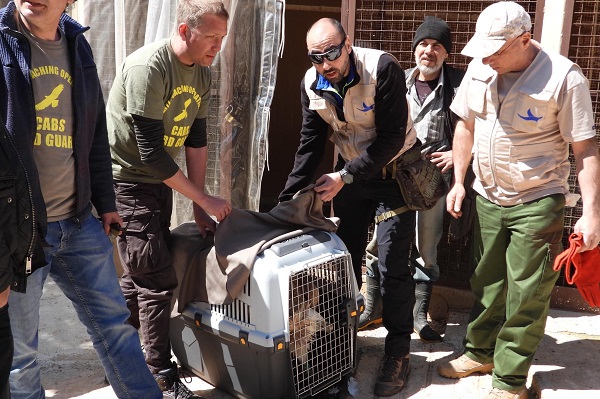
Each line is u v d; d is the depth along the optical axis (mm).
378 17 4184
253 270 2896
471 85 3135
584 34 3859
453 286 4285
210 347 3178
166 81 2934
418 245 3863
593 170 2881
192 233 3336
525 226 3047
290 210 3121
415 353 3717
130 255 3129
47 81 2527
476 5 3998
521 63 2949
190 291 3211
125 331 2834
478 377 3455
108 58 4223
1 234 2223
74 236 2729
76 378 3453
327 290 3080
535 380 3352
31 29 2494
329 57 2936
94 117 2754
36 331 2664
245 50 4098
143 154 2938
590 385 3297
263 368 2912
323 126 3465
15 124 2408
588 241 2820
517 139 3014
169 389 3203
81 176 2703
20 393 2664
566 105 2875
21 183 2287
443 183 3396
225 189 4250
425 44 3721
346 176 3160
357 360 3621
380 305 3975
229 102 4137
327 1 6781
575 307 4141
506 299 3281
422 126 3801
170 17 3924
